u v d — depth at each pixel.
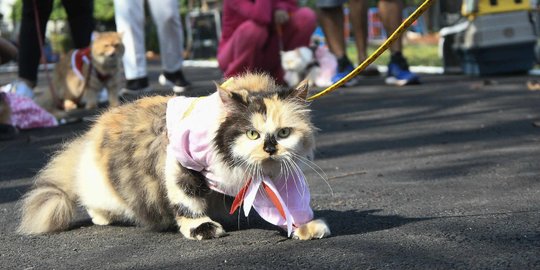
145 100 3.11
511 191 3.44
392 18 8.36
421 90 7.83
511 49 8.85
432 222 2.88
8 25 23.38
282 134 2.54
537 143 4.73
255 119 2.52
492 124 5.57
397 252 2.46
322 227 2.71
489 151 4.57
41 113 6.63
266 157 2.50
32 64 7.39
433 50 15.90
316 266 2.35
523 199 3.24
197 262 2.49
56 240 2.99
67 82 7.76
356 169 4.30
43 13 7.26
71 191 3.19
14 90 7.35
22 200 3.61
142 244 2.82
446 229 2.75
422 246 2.52
